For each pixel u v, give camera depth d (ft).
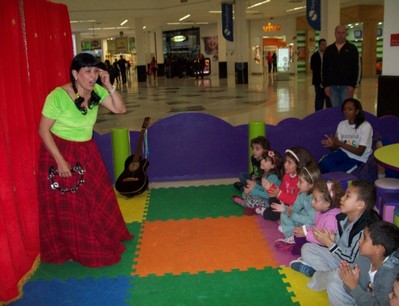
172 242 12.17
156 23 95.81
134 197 16.31
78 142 10.61
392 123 18.53
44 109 10.09
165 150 18.35
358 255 8.26
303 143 18.71
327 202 9.86
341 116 18.66
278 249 11.50
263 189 14.15
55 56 12.94
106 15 70.69
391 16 21.99
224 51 89.40
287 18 95.91
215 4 65.98
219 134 18.43
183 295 9.39
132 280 10.12
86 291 9.70
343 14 75.56
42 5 11.91
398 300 6.00
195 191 16.84
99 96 11.09
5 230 9.04
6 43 9.54
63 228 10.68
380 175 16.71
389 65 22.58
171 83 79.20
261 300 9.09
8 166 9.62
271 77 87.20
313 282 9.37
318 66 29.48
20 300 9.38
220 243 12.01
